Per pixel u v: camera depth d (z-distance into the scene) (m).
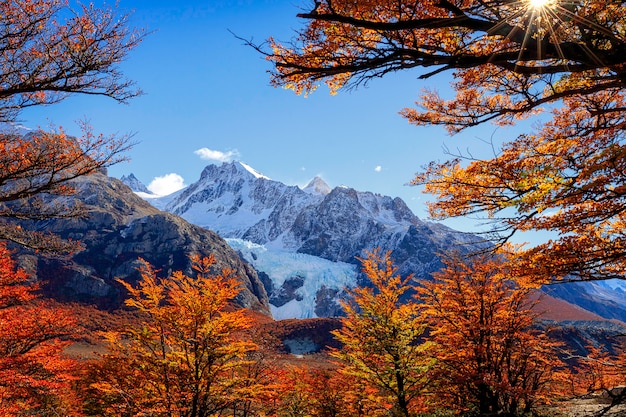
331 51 4.58
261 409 13.38
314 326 89.12
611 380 14.98
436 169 7.21
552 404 13.87
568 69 4.37
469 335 13.68
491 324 13.59
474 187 6.90
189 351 11.28
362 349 15.44
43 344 15.26
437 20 3.93
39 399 14.34
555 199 5.85
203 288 11.37
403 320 15.35
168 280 11.48
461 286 14.02
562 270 6.84
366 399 15.67
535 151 7.05
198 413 10.61
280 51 4.81
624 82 4.46
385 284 16.70
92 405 13.12
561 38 4.03
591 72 6.36
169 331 11.24
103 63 8.27
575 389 15.55
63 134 9.07
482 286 13.48
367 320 15.45
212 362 10.79
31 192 9.39
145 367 10.51
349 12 4.27
